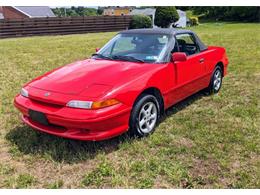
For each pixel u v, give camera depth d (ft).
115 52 17.54
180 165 12.57
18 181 11.68
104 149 13.96
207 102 20.16
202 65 19.51
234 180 11.62
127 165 12.55
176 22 126.41
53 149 13.82
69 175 12.13
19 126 16.57
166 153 13.56
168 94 16.42
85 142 14.53
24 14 159.84
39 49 51.65
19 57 42.55
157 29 18.56
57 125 13.47
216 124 16.55
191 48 19.21
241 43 51.13
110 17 104.27
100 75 14.60
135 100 14.21
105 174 12.07
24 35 89.35
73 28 97.71
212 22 156.15
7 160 13.23
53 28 94.07
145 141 14.65
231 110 18.49
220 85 22.58
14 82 26.43
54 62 37.50
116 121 13.35
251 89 23.00
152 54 16.69
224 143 14.35
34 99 14.01
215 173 12.05
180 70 17.19
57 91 13.73
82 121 12.59
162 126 16.40
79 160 13.09
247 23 133.28
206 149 13.74
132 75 14.64
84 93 13.28
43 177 12.03
